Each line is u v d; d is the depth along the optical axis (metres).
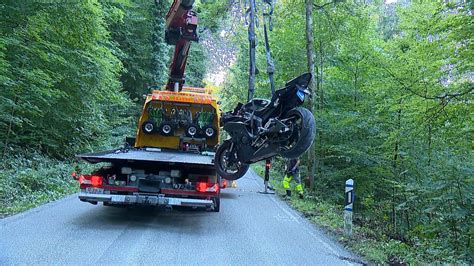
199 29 15.16
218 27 15.34
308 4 14.82
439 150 10.97
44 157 15.05
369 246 7.18
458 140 10.08
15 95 12.31
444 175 9.86
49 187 11.52
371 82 13.95
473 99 9.23
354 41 16.42
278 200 12.78
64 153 16.92
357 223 11.17
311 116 5.12
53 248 5.83
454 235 9.54
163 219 8.58
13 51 12.35
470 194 9.38
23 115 14.13
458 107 9.47
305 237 7.66
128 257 5.63
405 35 14.33
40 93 13.01
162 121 10.78
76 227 7.26
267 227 8.37
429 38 10.34
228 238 7.17
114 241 6.45
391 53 14.62
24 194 10.34
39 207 9.05
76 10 13.19
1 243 5.91
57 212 8.59
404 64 12.10
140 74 29.69
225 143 6.62
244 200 12.16
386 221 13.23
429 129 10.61
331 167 17.06
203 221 8.59
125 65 29.45
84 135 18.25
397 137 11.70
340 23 16.45
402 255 7.04
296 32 18.34
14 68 12.07
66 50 14.49
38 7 12.33
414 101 10.21
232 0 12.73
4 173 10.84
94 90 17.03
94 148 18.92
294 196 13.72
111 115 24.62
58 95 13.56
